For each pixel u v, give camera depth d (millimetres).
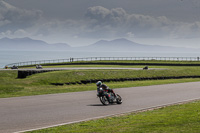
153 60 134625
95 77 63781
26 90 42625
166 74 75188
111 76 66875
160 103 28781
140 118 19891
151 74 73500
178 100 31031
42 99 30922
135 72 73938
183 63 118938
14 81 53469
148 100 30922
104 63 122875
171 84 53281
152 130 15188
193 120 18219
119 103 28375
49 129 16797
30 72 73188
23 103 27641
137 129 15625
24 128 17344
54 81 56219
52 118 20594
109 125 17641
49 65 124562
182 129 15250
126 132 14891
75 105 26891
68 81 57781
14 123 18703
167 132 14602
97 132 15328
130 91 40094
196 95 35719
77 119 20406
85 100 30531
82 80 59469
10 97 32750
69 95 35094
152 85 50812
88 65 116938
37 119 20141
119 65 117562
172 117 19703
